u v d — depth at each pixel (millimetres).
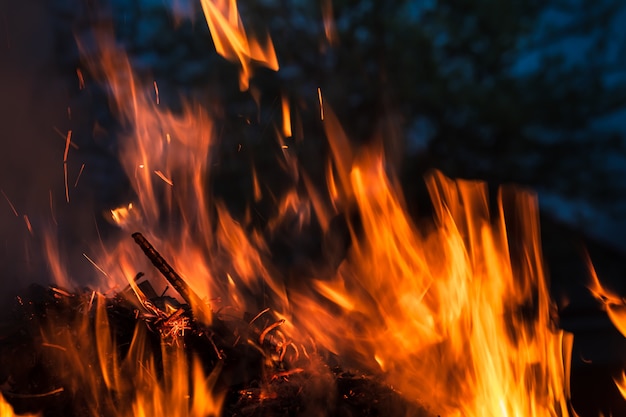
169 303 2662
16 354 2324
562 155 8266
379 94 8008
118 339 2416
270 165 8078
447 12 8438
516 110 7910
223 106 8398
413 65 7969
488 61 8359
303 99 8156
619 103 8289
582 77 8438
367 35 8219
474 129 8070
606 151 8578
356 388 2420
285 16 8438
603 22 8602
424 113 8086
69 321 2475
